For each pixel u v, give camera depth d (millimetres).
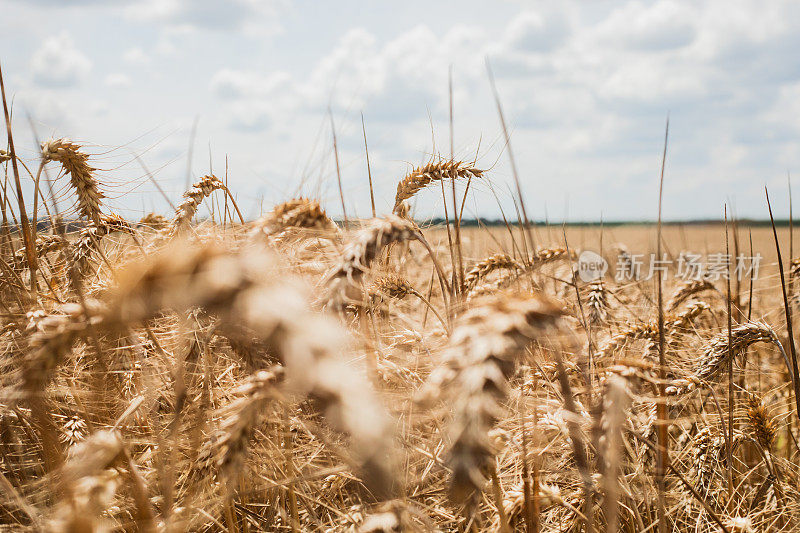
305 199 3414
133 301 1135
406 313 3953
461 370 1478
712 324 4988
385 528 1894
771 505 3367
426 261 5008
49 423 2389
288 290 1097
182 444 2396
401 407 2082
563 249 4891
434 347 2865
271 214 3266
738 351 3283
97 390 2537
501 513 2221
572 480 2699
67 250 3568
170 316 2119
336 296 2287
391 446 1023
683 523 3293
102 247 3807
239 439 1993
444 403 2000
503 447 2203
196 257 1109
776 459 3711
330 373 1001
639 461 2756
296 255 3084
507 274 4406
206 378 2285
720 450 3348
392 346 3053
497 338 1515
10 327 2639
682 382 3029
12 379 1983
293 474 2426
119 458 1734
